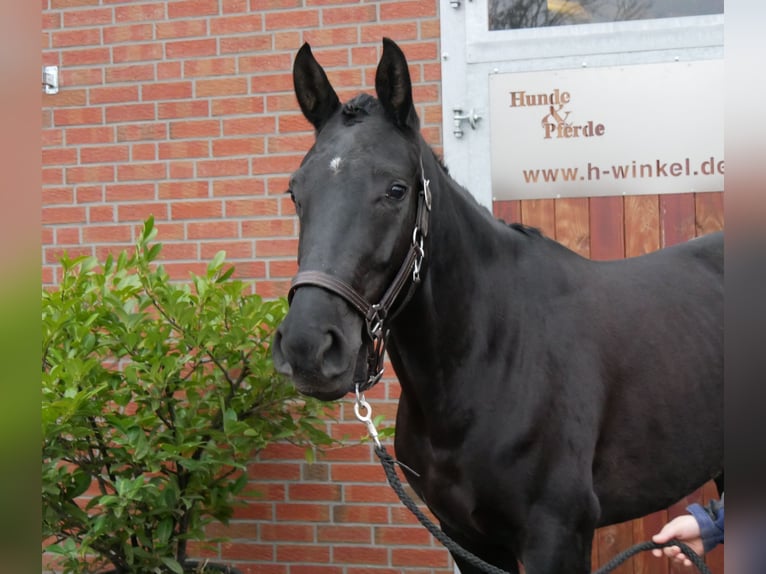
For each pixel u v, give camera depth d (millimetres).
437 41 3146
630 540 2996
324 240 1575
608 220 3041
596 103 3043
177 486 2645
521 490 1891
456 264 1909
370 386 1727
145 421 2490
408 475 2129
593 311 2070
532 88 3082
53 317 2494
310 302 1521
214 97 3332
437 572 3109
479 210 2068
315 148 1721
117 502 2457
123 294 2631
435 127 3160
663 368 2096
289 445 3227
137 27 3393
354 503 3178
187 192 3357
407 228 1688
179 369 2584
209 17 3330
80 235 3451
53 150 3465
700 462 2162
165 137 3373
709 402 2156
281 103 3275
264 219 3291
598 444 2018
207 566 3041
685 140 2982
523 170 3096
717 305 2275
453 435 1926
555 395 1930
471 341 1929
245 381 2877
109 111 3420
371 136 1687
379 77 1744
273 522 3238
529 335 1979
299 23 3254
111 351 2744
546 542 1880
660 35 2996
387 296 1672
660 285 2230
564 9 3074
